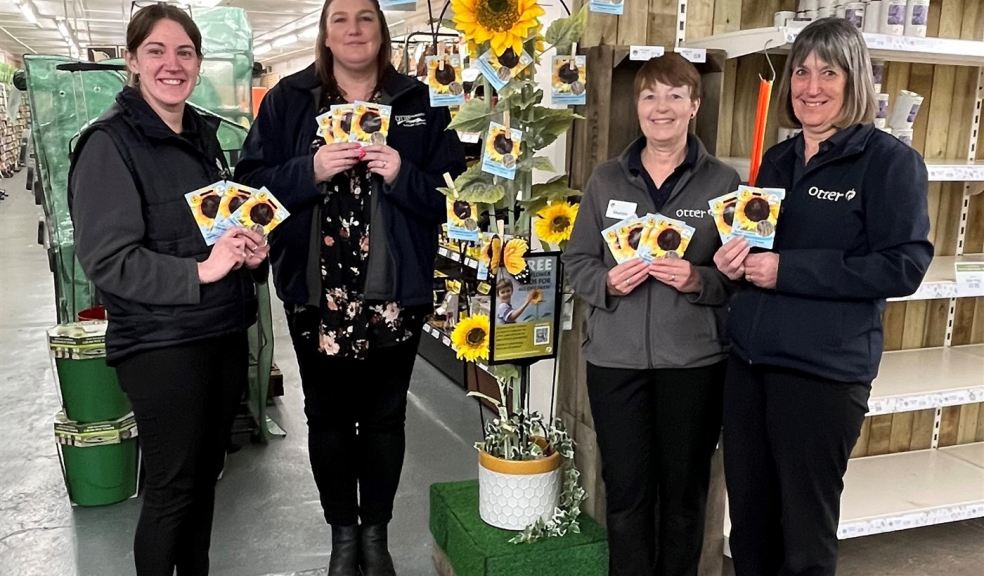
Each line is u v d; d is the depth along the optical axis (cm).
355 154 203
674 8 247
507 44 197
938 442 323
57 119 339
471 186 212
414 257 221
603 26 240
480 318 224
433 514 257
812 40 171
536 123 216
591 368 208
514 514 225
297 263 214
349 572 240
